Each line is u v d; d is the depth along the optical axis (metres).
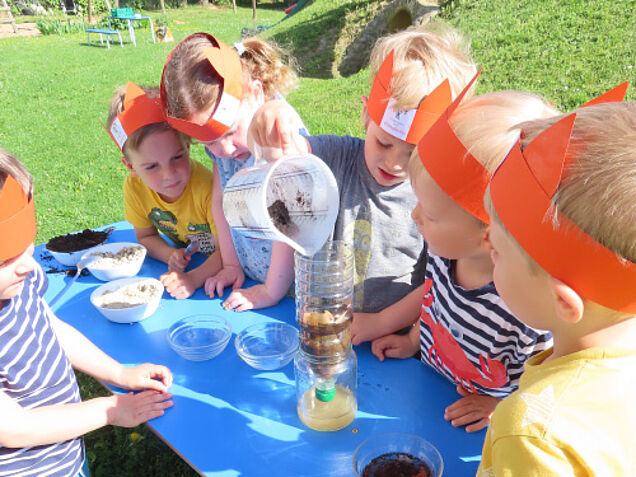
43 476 1.42
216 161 2.09
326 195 1.34
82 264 2.23
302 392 1.38
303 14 14.02
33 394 1.41
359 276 1.92
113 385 1.55
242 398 1.48
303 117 7.09
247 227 1.34
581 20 6.92
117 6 24.03
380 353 1.65
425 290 1.55
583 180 0.72
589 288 0.74
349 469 1.22
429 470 1.17
